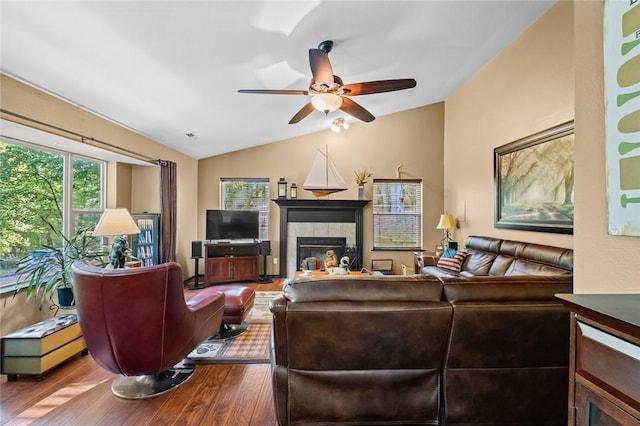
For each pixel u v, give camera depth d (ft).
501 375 5.51
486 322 5.20
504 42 12.42
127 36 7.32
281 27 8.07
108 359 6.51
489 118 14.14
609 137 3.16
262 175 19.56
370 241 19.51
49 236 11.05
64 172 11.85
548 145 10.53
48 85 8.82
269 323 11.53
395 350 5.34
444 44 11.58
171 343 6.67
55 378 7.61
